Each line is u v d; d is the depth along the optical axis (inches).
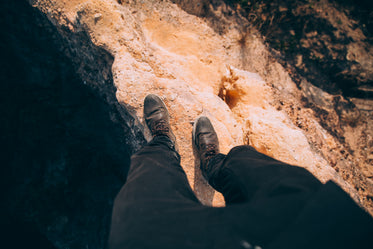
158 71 73.2
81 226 98.7
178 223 22.2
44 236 94.2
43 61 85.2
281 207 20.1
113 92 80.0
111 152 96.8
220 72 94.8
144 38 81.1
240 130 80.7
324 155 85.0
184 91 72.3
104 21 68.1
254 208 20.9
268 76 117.2
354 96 152.3
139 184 31.9
